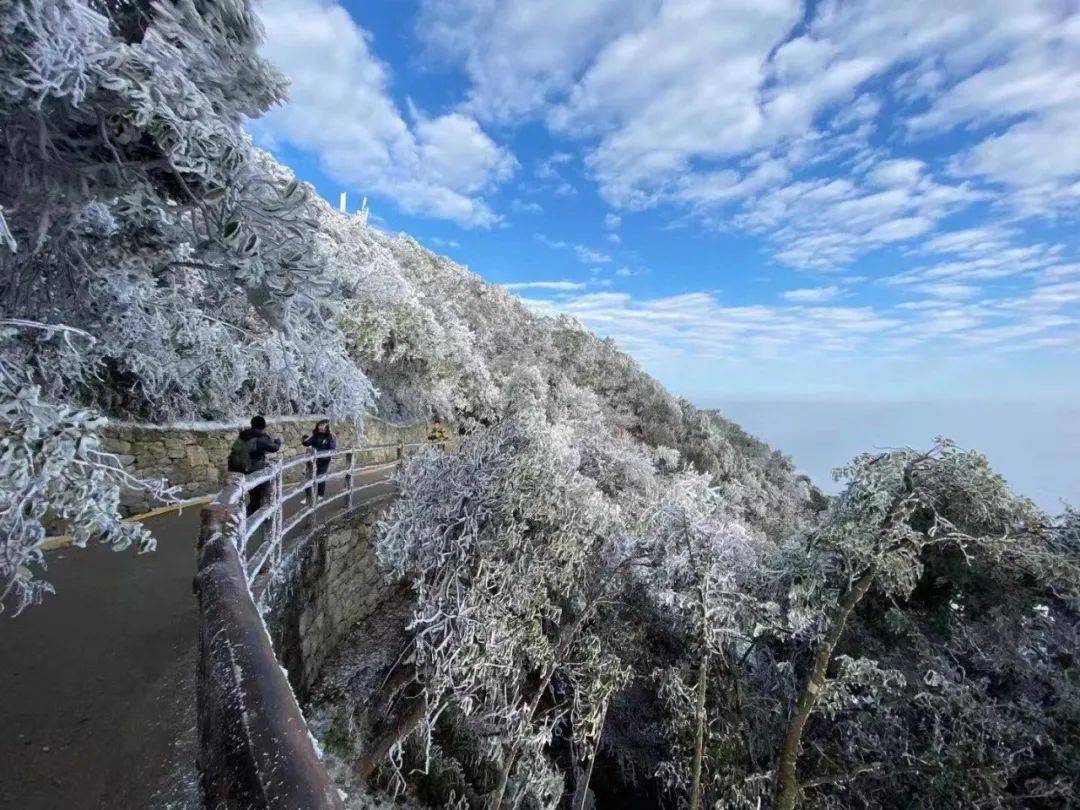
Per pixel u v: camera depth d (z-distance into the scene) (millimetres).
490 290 57219
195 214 3844
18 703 2984
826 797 6691
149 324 6816
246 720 1257
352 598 8109
